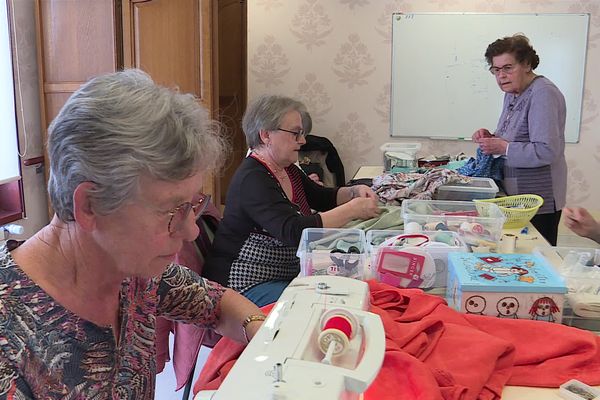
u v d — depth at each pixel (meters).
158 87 0.87
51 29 3.55
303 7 4.65
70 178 0.81
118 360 0.97
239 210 2.12
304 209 2.47
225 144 1.05
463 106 4.57
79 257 0.89
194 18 3.56
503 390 1.16
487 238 1.83
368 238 1.83
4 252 0.90
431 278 1.62
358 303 1.07
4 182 3.28
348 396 0.83
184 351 1.86
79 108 0.80
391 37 4.58
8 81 3.32
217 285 1.29
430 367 1.16
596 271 1.52
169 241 0.90
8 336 0.82
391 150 3.55
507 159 2.67
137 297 1.03
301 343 0.90
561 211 2.84
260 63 4.76
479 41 4.46
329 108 4.75
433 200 2.33
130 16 3.50
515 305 1.38
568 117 4.46
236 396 0.77
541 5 4.36
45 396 0.85
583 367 1.22
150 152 0.80
